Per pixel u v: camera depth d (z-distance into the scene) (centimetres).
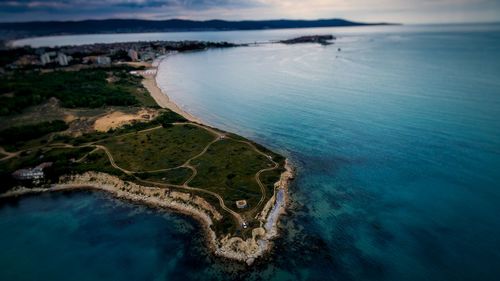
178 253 7088
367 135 12475
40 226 8262
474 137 11412
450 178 9319
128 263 6906
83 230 8025
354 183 9431
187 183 9325
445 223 7631
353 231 7481
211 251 7069
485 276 6212
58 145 12406
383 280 6209
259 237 7244
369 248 6975
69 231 8019
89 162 10894
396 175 9712
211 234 7500
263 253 6888
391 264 6556
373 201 8575
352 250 6938
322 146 11950
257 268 6562
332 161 10800
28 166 10731
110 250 7306
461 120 12900
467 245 6962
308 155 11325
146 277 6538
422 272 6353
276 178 9462
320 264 6606
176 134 13062
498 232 7269
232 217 7756
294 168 10406
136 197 9156
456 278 6200
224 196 8594
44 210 8944
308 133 13238
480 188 8781
